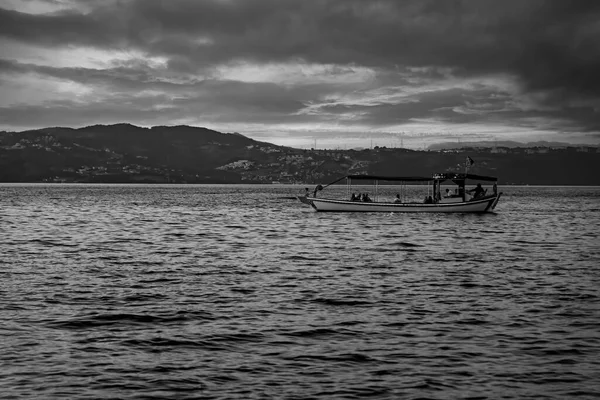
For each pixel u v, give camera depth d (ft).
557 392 59.11
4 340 74.59
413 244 197.16
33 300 98.78
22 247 181.27
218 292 107.86
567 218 350.64
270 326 83.20
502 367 66.18
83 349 71.61
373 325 84.12
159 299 101.19
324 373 64.18
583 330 81.61
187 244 195.21
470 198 329.93
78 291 107.45
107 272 131.13
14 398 56.44
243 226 275.80
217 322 85.40
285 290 110.32
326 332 80.28
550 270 137.59
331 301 100.42
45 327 81.35
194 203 556.92
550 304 98.48
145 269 136.36
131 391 58.65
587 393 58.80
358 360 68.49
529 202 637.71
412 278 125.08
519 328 82.64
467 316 89.71
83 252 169.48
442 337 78.07
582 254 170.91
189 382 61.16
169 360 67.97
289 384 60.95
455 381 61.98
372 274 130.41
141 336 77.71
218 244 195.93
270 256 163.12
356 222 297.53
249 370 64.90
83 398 56.85
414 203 323.37
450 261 153.48
